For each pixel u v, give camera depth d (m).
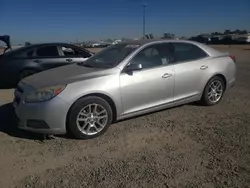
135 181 3.48
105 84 4.86
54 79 4.85
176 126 5.30
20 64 8.95
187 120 5.61
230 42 56.78
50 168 3.85
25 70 8.99
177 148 4.38
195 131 5.04
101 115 4.88
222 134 4.88
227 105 6.60
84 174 3.68
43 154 4.26
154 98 5.47
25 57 9.05
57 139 4.79
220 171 3.67
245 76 10.95
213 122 5.48
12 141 4.73
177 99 5.82
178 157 4.08
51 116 4.50
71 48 9.56
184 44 6.07
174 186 3.37
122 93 5.04
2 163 4.00
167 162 3.94
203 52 6.30
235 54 24.80
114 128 5.24
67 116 4.63
